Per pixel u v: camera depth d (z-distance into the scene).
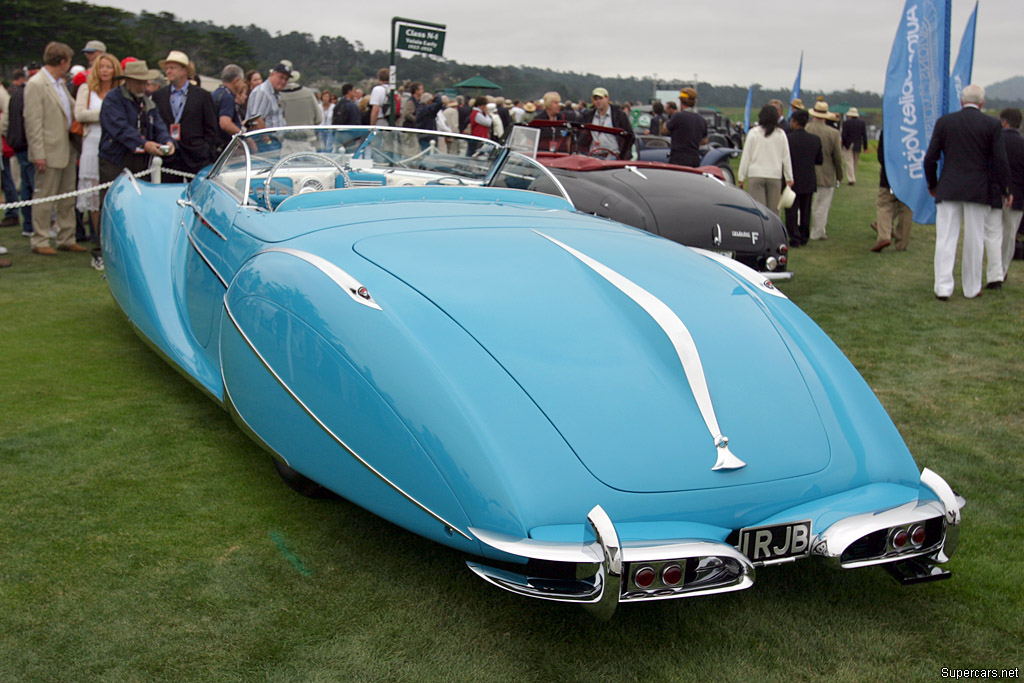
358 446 2.21
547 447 2.01
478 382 2.11
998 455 3.57
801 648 2.17
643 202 5.63
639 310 2.42
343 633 2.15
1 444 3.24
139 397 3.82
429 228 2.80
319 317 2.32
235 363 2.63
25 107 6.72
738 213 5.76
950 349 5.20
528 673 2.02
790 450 2.19
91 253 7.18
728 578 1.96
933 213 7.85
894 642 2.21
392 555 2.54
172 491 2.91
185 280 3.67
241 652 2.05
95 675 1.95
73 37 55.31
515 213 3.16
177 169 7.28
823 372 2.51
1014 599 2.43
